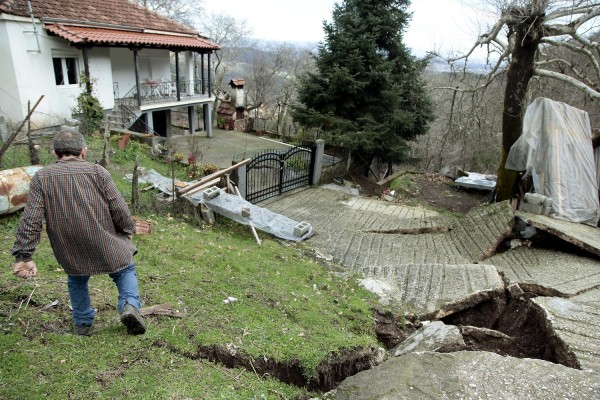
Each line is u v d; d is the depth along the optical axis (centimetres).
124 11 1558
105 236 274
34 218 248
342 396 300
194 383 267
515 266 699
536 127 964
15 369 252
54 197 257
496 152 2097
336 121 1459
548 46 1509
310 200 1125
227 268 536
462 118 2053
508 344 470
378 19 1459
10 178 542
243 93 2117
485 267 630
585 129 979
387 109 1541
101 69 1371
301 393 297
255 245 707
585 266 686
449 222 970
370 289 587
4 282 371
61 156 269
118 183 816
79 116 1263
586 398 296
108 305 359
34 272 258
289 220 823
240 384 280
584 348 392
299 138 1839
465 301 543
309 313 432
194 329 329
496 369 326
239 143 1761
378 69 1439
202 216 800
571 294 555
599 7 887
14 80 1130
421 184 1484
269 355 312
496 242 771
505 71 1288
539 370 329
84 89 1322
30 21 1133
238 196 863
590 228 839
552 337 430
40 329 306
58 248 269
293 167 1220
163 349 298
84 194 264
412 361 336
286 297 464
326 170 1328
